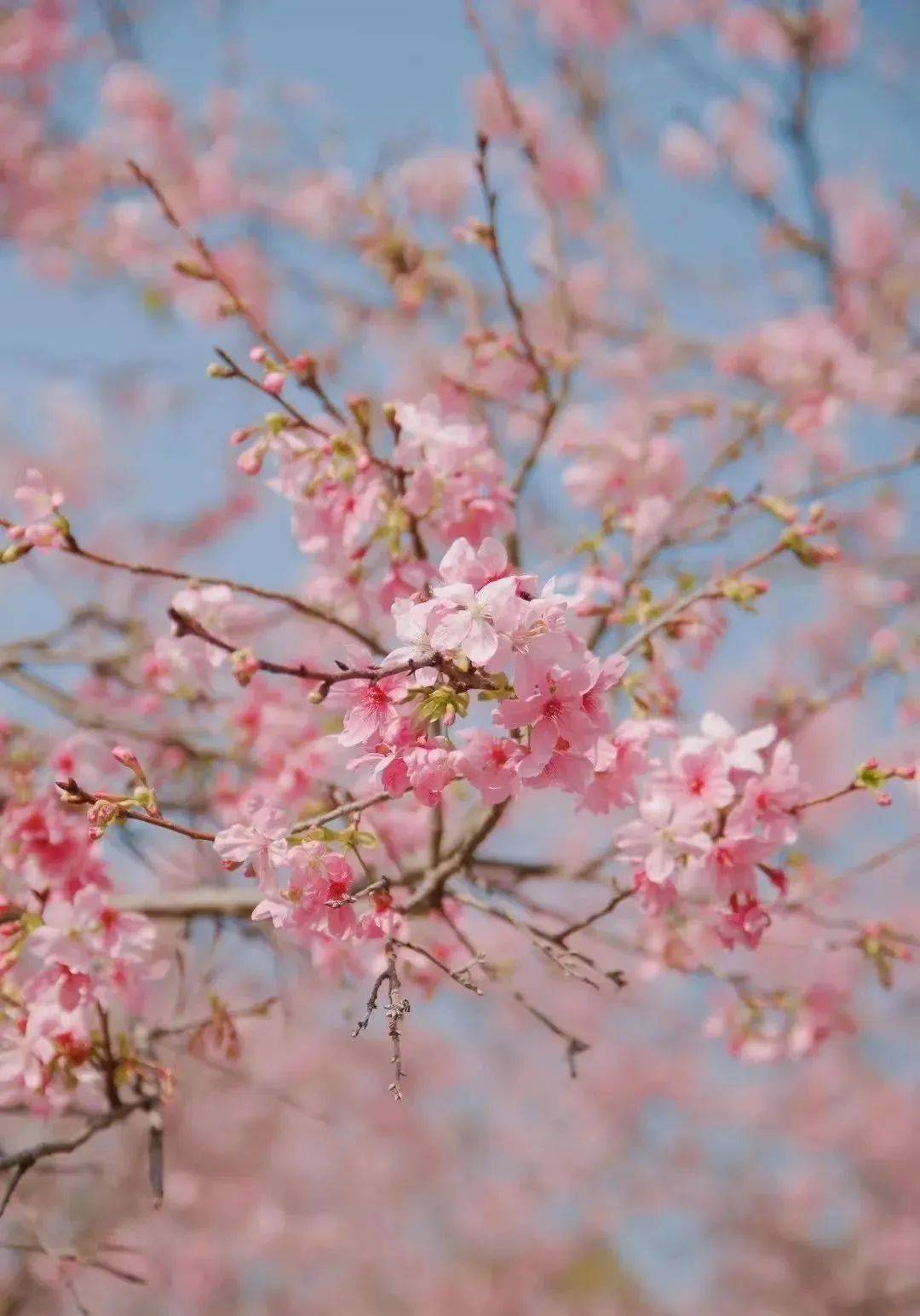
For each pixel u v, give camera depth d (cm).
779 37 708
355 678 220
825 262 579
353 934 246
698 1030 1092
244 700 385
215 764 417
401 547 312
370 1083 992
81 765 344
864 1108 1104
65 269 670
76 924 277
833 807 593
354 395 291
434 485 294
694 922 364
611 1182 1143
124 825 337
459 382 378
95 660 439
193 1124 886
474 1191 1115
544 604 216
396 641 337
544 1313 1111
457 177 620
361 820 343
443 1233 1102
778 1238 1103
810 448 536
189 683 403
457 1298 1077
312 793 364
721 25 722
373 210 485
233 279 580
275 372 281
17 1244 328
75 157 648
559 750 230
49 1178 421
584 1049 293
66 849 319
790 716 425
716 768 261
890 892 963
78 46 657
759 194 615
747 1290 1112
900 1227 1069
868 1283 1049
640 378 577
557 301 486
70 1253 320
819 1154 1121
